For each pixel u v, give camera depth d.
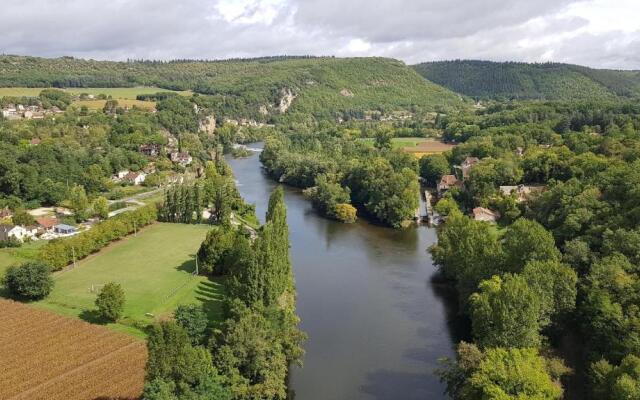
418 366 88.44
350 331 100.50
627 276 79.62
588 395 69.44
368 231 173.00
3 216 168.25
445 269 123.81
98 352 85.25
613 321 72.69
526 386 62.16
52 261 123.81
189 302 105.56
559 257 94.81
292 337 84.19
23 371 79.69
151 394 58.91
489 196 175.00
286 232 124.69
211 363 71.25
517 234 99.25
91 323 95.75
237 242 120.19
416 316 106.62
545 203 136.88
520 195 170.62
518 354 66.62
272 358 75.81
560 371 69.88
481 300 79.56
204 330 88.50
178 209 174.62
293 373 86.62
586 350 76.88
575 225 107.69
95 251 141.38
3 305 103.25
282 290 100.00
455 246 120.69
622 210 105.44
